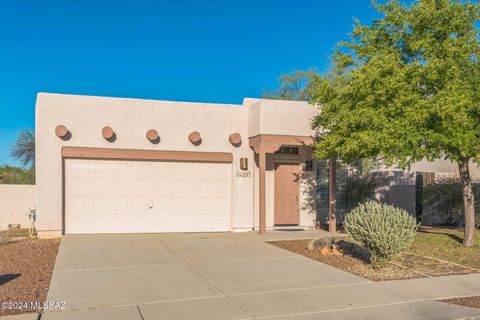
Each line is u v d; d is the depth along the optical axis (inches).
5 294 306.7
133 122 598.5
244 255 456.1
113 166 596.1
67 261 416.2
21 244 514.6
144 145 601.9
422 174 785.6
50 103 568.4
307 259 436.8
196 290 323.3
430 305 295.0
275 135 610.9
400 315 275.1
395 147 457.4
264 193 614.5
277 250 486.0
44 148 565.0
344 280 355.9
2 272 371.9
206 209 631.8
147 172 609.6
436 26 473.7
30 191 695.7
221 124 636.7
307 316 270.8
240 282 346.9
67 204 579.5
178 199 621.3
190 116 622.8
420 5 474.6
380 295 316.2
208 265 407.2
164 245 511.5
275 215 669.9
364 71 485.7
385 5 501.4
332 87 551.2
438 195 731.4
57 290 318.0
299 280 354.9
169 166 618.5
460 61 463.2
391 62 464.8
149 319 261.4
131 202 602.5
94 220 589.0
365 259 434.0
